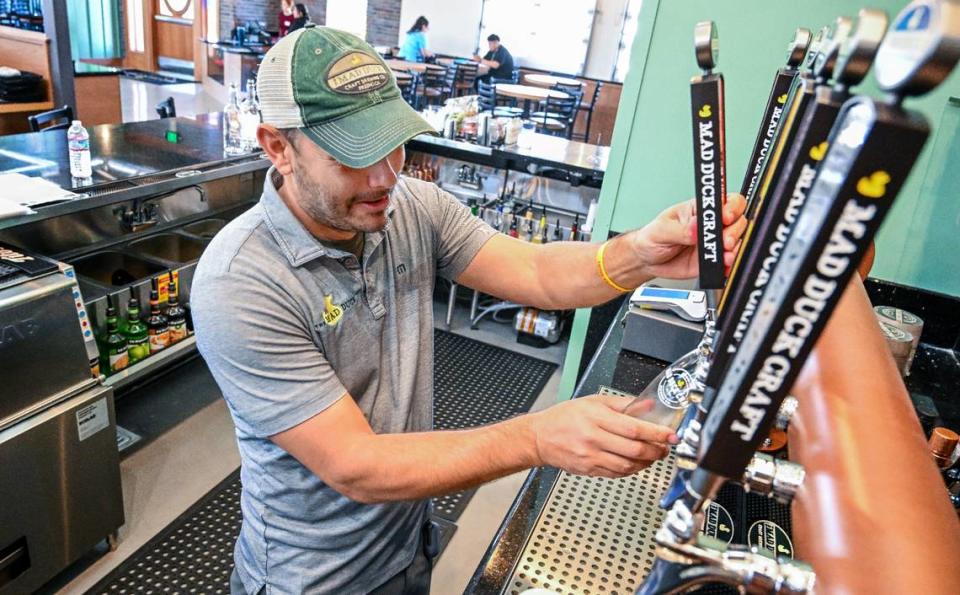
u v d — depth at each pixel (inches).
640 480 47.8
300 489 48.2
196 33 407.8
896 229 86.0
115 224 114.8
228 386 42.4
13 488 77.3
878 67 11.1
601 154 160.1
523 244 54.3
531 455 35.5
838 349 19.7
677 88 91.0
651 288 78.2
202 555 93.9
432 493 38.4
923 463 15.6
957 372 81.0
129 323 106.2
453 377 143.9
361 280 46.0
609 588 39.4
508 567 40.3
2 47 207.3
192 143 136.1
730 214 29.3
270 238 42.9
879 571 13.0
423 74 334.6
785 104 25.3
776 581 15.4
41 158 114.3
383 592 55.1
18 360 76.4
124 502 101.5
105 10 438.9
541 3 413.1
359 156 38.1
